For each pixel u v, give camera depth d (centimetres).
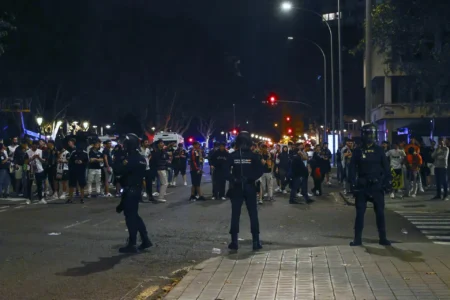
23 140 2214
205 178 3481
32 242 1149
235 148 1078
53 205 1844
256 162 1070
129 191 1049
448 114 3309
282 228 1356
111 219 1491
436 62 2264
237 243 1069
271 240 1187
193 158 2022
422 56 2461
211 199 2050
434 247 1002
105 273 886
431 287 712
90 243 1141
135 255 1027
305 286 738
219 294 714
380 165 1028
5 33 2489
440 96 2453
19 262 959
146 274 883
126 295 757
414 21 2264
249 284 760
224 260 931
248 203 1069
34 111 5056
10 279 841
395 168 1984
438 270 805
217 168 2048
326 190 2548
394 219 1511
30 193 1944
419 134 3972
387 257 905
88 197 2127
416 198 2020
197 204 1886
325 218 1540
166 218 1527
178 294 719
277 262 892
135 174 1054
